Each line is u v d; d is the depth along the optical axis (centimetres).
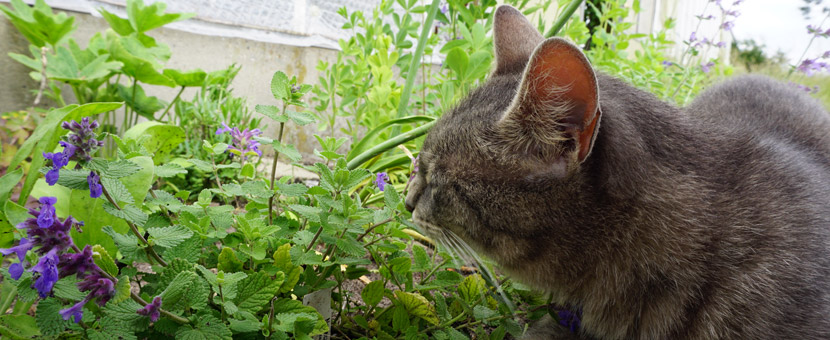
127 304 23
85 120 23
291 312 28
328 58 104
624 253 33
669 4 134
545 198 33
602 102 33
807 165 37
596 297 35
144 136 32
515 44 39
